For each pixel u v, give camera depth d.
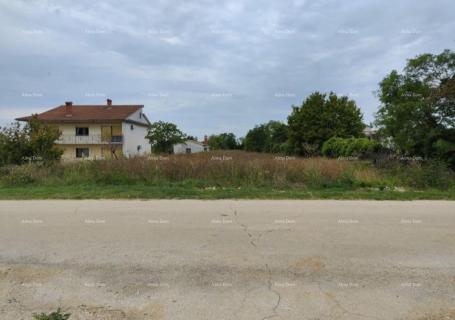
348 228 5.12
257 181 9.82
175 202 7.26
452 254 3.98
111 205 6.91
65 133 34.38
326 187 9.45
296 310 2.70
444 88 13.62
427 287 3.12
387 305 2.79
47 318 2.46
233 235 4.75
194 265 3.64
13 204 7.03
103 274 3.41
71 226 5.23
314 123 36.69
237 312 2.67
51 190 8.64
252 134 55.91
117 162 11.27
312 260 3.79
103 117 34.53
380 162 13.48
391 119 15.95
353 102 38.44
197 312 2.67
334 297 2.92
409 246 4.26
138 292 3.02
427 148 14.33
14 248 4.19
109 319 2.56
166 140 39.50
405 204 7.06
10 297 2.92
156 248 4.19
